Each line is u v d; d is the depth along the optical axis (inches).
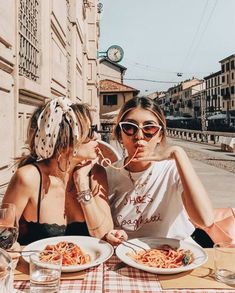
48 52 280.2
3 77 163.0
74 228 88.2
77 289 58.1
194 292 57.9
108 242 80.5
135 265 65.2
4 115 166.7
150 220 89.8
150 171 90.1
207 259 68.3
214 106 3464.6
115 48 2095.2
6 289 50.6
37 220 85.2
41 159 85.8
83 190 85.0
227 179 458.3
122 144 96.7
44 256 61.9
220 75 3294.8
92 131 88.8
